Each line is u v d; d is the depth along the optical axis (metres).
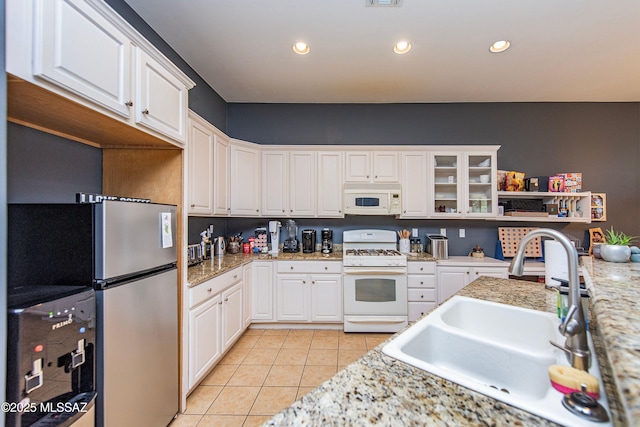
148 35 2.16
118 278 1.29
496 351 0.96
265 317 3.01
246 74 2.90
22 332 0.91
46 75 0.96
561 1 1.90
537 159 3.54
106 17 1.21
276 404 1.88
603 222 3.47
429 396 0.66
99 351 1.20
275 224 3.29
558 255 1.61
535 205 3.27
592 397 0.63
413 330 1.04
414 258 3.05
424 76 2.92
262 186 3.30
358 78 2.97
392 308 2.93
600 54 2.52
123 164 1.80
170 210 1.67
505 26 2.15
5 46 0.88
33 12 0.93
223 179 2.84
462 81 3.03
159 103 1.57
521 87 3.17
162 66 1.60
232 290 2.52
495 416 0.60
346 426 0.56
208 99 3.14
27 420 0.92
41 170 1.42
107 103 1.22
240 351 2.58
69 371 1.07
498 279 1.92
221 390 2.02
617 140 3.50
